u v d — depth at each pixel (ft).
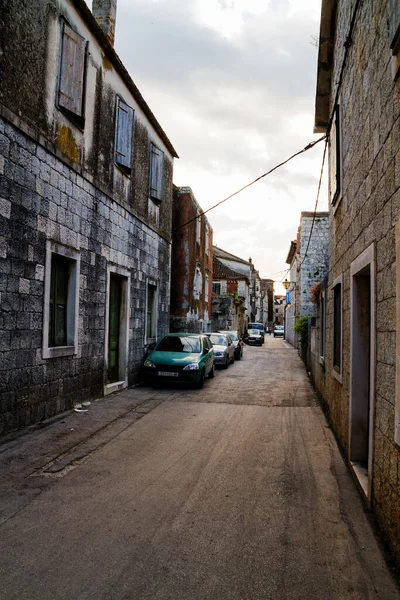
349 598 9.32
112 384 33.94
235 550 11.19
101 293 30.96
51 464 17.38
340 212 23.04
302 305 78.74
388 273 12.00
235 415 27.71
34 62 21.95
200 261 73.20
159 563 10.45
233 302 117.39
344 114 21.50
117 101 32.89
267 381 44.88
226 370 55.83
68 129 25.75
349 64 19.74
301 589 9.60
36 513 13.01
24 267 21.47
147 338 42.34
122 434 22.16
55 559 10.51
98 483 15.51
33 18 21.79
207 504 14.01
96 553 10.82
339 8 23.84
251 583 9.76
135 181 37.88
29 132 21.58
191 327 65.51
